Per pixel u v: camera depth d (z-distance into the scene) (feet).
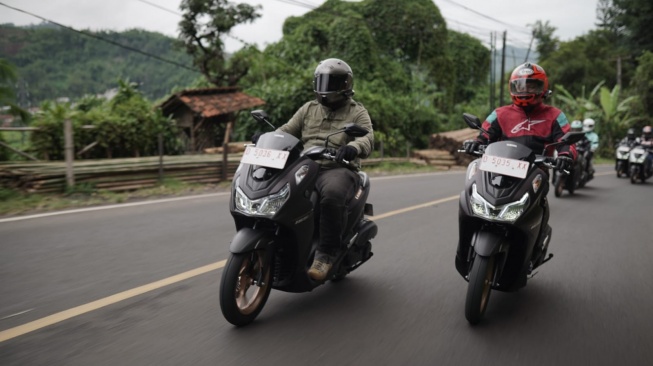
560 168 12.54
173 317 11.78
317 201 12.35
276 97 72.74
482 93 130.93
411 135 92.48
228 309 10.86
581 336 11.59
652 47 171.73
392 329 11.60
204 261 16.49
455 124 108.58
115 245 18.24
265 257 11.47
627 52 175.73
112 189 31.22
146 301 12.78
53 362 9.38
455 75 125.80
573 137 12.30
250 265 11.60
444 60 115.75
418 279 15.56
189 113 63.10
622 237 23.30
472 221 12.28
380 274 15.99
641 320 12.72
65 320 11.41
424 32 113.39
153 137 45.70
